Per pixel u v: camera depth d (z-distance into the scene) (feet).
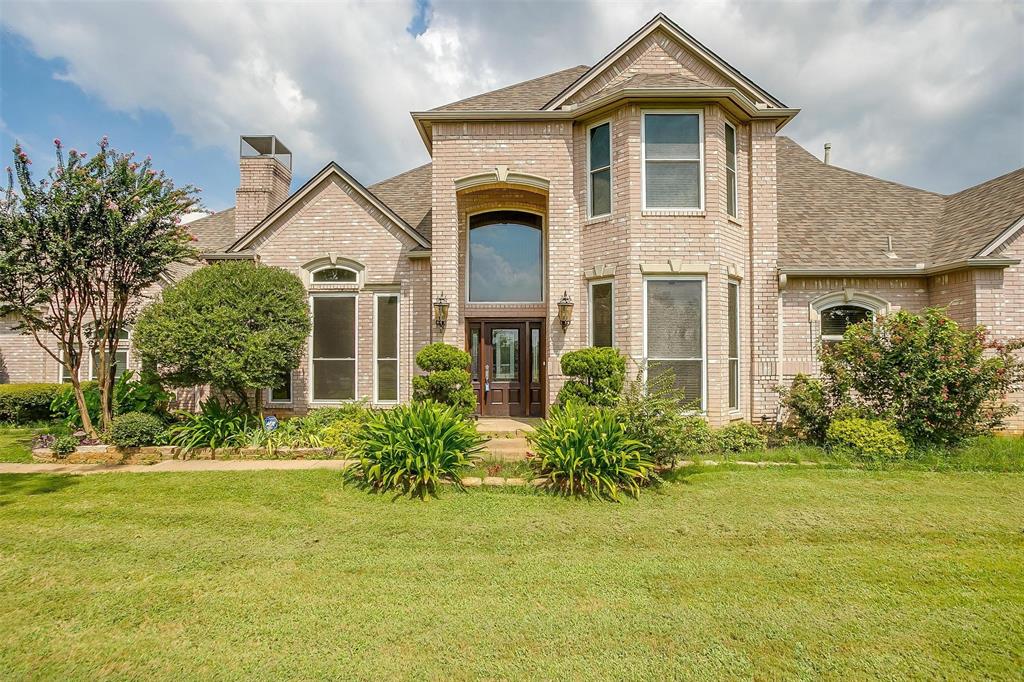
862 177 47.75
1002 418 30.89
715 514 20.13
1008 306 33.58
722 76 37.35
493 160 36.32
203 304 29.68
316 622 12.36
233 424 30.66
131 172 30.66
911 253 38.32
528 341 40.93
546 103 37.55
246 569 15.40
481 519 19.71
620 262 33.63
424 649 11.26
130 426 29.30
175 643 11.53
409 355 38.78
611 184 34.58
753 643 11.50
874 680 10.24
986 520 19.31
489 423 36.32
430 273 38.83
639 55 37.70
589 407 27.61
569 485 22.38
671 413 24.38
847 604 13.20
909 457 27.50
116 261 30.68
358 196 39.55
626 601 13.41
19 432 38.60
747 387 35.78
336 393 38.96
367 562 15.90
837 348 31.07
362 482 23.86
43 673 10.48
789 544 17.33
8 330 44.73
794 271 36.17
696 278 33.19
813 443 30.58
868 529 18.58
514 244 41.65
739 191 36.01
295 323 32.04
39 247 29.04
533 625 12.23
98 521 19.42
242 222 45.62
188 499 21.94
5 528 18.67
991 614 12.66
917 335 28.45
